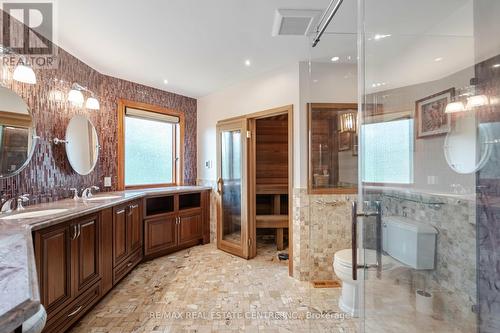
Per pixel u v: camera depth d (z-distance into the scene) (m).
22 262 0.88
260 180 3.89
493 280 1.34
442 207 1.68
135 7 1.77
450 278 1.64
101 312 1.99
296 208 2.66
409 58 1.91
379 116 2.08
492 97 1.34
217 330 1.79
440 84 1.70
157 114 3.60
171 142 3.92
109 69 2.88
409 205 1.89
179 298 2.21
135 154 3.46
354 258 1.76
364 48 2.09
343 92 2.63
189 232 3.55
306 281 2.56
